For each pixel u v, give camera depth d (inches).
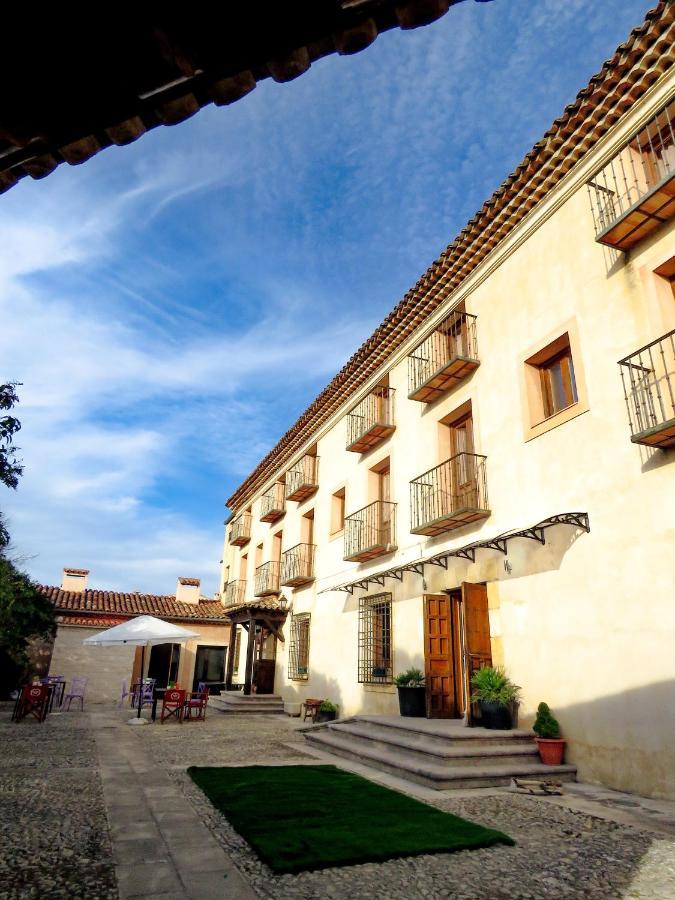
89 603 825.5
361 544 512.1
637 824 185.6
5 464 383.2
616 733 246.5
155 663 809.5
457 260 413.4
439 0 75.6
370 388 544.4
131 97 79.0
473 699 309.3
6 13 65.4
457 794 227.0
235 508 999.6
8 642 607.8
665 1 263.7
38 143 86.8
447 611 379.9
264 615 666.2
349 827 173.2
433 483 421.7
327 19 73.5
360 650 483.8
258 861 146.4
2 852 147.4
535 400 339.3
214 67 77.0
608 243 285.4
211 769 266.1
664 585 238.5
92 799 207.2
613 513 268.8
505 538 319.3
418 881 135.4
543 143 332.2
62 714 536.4
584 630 272.1
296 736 416.8
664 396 255.3
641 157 298.2
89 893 122.6
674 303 271.7
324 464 638.5
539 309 342.0
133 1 65.1
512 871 142.5
